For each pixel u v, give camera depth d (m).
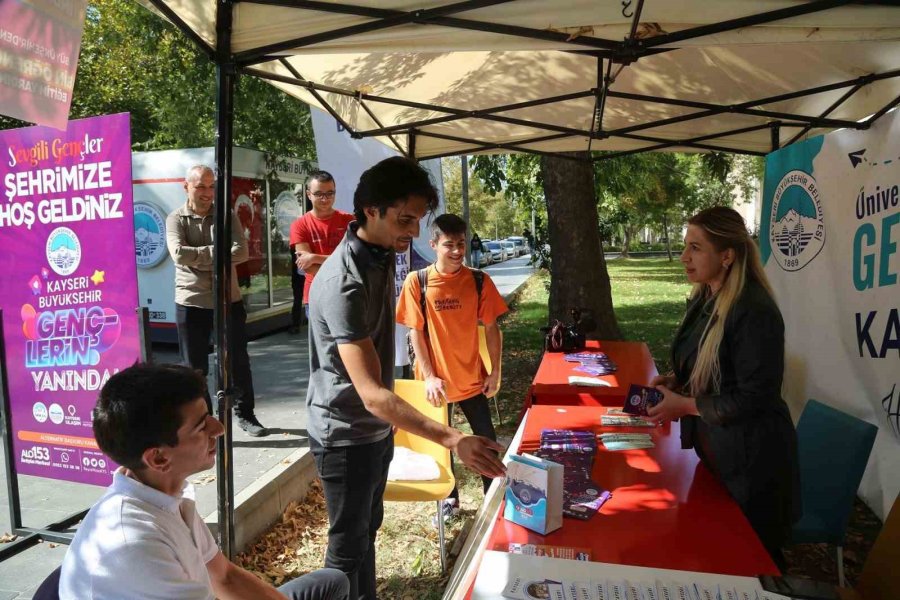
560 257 7.35
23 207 3.39
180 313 4.92
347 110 4.21
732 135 5.21
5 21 1.90
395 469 3.54
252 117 11.73
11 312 3.51
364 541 2.54
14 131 3.33
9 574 3.25
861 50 3.25
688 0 2.18
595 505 2.12
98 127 3.17
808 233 4.47
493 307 3.96
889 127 3.52
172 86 12.14
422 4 2.30
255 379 7.34
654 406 2.49
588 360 4.49
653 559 1.79
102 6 12.43
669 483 2.32
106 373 3.38
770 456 2.31
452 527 4.17
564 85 4.11
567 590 1.56
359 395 2.24
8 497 3.82
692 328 2.75
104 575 1.42
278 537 4.01
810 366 4.48
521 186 10.02
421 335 3.86
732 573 1.71
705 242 2.41
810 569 3.51
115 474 1.56
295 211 11.49
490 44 2.41
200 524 1.72
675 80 4.00
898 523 2.17
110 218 3.24
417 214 2.31
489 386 4.00
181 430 1.51
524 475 1.99
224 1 2.45
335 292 2.26
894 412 3.52
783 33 2.32
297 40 2.49
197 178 4.75
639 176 10.95
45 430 3.54
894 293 3.46
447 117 4.25
